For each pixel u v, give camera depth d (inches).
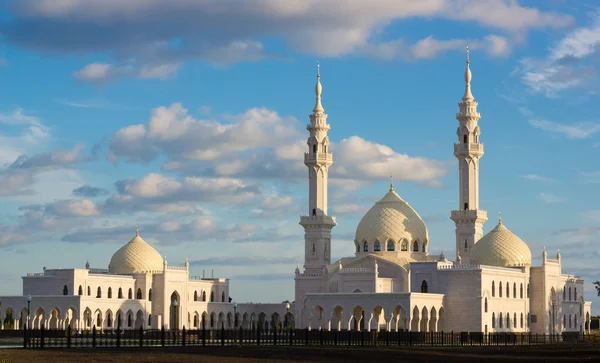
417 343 7642.7
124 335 7751.0
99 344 6756.9
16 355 5310.0
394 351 6117.1
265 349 6063.0
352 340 7608.3
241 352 5708.7
